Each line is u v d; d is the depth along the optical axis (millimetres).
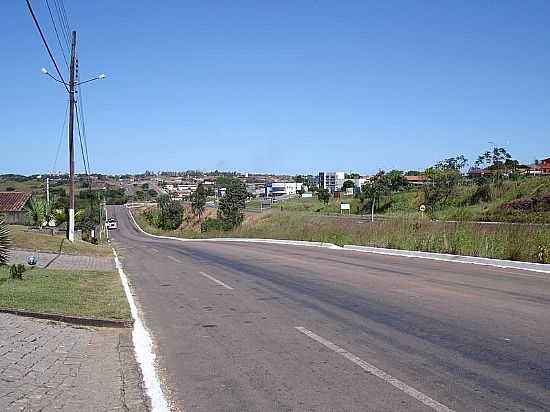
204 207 89000
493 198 60156
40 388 6414
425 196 70125
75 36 31469
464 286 14273
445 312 10703
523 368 7008
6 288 13094
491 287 14039
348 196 89250
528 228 21781
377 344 8336
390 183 80312
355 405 5789
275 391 6301
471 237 22953
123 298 12805
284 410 5695
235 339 8922
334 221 43688
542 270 17938
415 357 7582
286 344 8484
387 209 72375
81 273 18203
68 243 30297
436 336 8766
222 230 62125
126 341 8906
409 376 6750
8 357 7555
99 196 79500
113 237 77250
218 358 7777
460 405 5738
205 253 29938
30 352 7895
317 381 6629
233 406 5852
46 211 47500
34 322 9820
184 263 23859
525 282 15000
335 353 7883
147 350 8266
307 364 7363
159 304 12656
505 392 6125
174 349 8336
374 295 13008
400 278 16156
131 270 21047
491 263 20203
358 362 7395
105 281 16391
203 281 16938
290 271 18953
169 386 6559
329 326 9711
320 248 31984
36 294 12367
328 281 15875
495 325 9453
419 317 10273
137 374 7078
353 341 8562
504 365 7145
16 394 6152
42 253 26172
